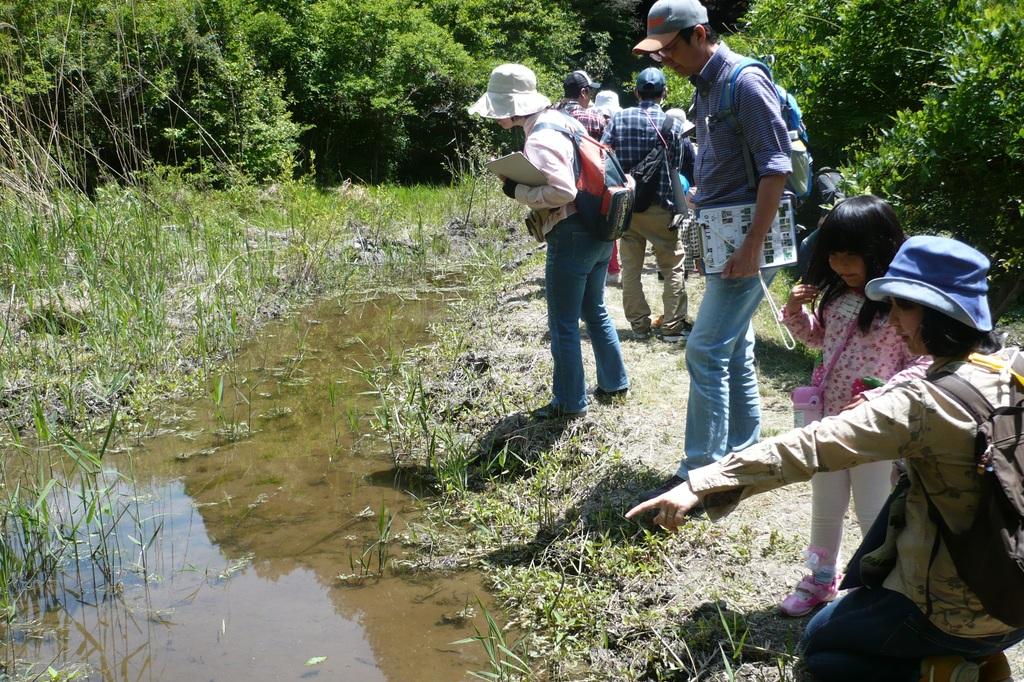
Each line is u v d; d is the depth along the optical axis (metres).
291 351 7.58
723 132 3.83
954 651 2.46
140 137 12.68
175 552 4.50
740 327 4.02
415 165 20.89
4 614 3.95
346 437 5.86
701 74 3.85
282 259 9.63
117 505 4.98
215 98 14.32
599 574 3.98
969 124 4.96
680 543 3.99
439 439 5.47
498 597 4.06
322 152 18.19
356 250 10.71
